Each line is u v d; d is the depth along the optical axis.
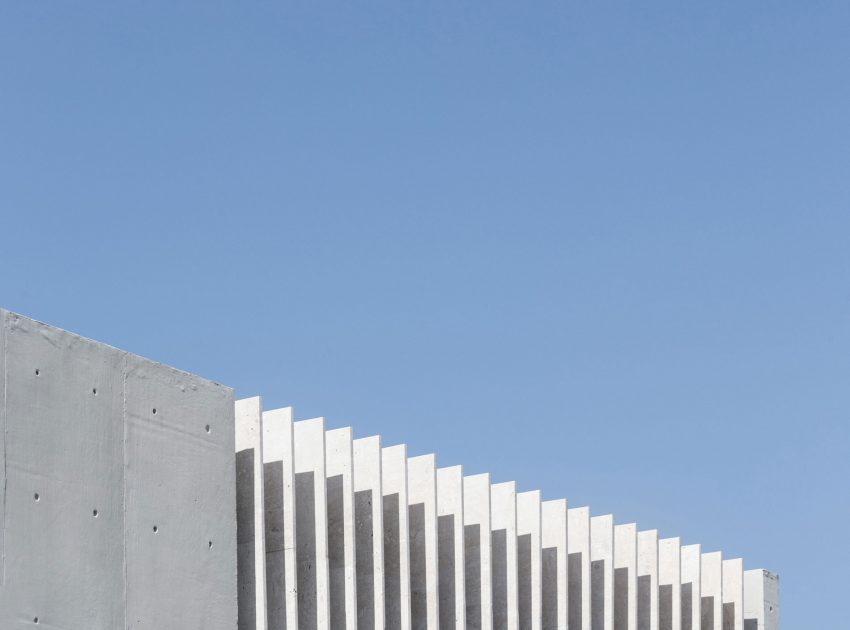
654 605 19.03
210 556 14.69
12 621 12.74
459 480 17.14
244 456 15.55
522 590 17.86
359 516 16.27
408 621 16.12
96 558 13.57
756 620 20.36
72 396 13.65
